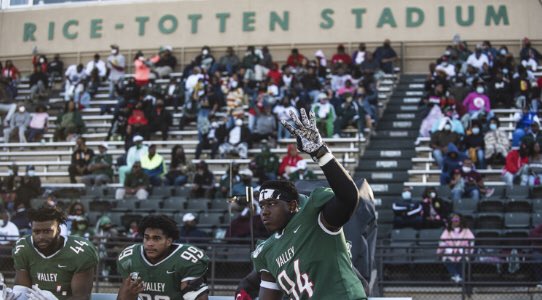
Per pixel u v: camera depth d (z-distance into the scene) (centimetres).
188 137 2733
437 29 3138
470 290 1653
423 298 1705
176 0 3319
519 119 2453
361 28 3181
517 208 2011
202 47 3262
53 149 2805
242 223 1805
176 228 834
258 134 2570
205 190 2252
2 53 3412
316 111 2580
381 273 1638
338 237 687
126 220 2012
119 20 3344
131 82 2873
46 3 3469
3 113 3041
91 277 890
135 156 2436
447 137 2352
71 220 1972
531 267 1719
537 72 2942
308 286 684
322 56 2984
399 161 2422
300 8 3231
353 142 2547
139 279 809
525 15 3112
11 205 2289
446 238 1684
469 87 2616
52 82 3219
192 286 825
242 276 1770
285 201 712
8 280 1770
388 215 2038
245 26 3250
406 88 2891
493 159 2361
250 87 2859
